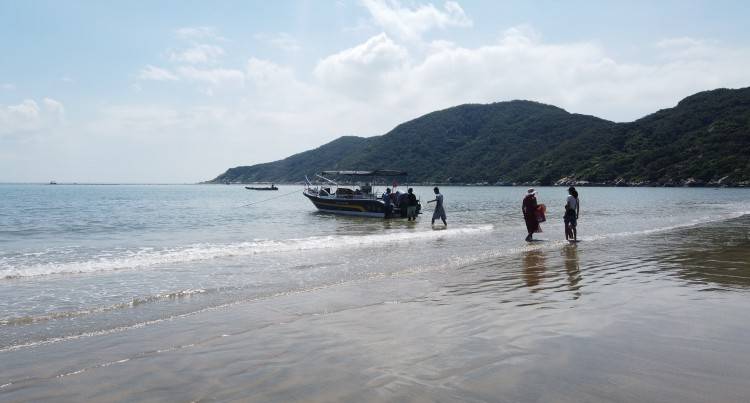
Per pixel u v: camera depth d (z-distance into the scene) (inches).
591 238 604.4
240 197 2829.7
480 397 145.4
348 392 151.7
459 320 236.4
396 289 314.3
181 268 400.8
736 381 155.3
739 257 432.5
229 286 327.0
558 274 360.2
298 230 766.5
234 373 170.4
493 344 197.3
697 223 804.0
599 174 4370.1
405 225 853.8
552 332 212.1
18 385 161.0
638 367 167.9
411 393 149.6
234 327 229.6
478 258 447.8
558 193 2955.2
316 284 333.1
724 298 274.7
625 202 1688.0
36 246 568.7
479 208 1396.4
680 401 140.5
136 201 2190.0
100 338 213.8
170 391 155.5
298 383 160.2
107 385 160.9
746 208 1272.1
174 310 263.3
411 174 6609.3
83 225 880.9
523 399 143.2
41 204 1830.7
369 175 1242.0
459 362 176.7
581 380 157.2
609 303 265.0
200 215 1181.7
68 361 184.4
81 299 290.5
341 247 539.2
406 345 198.5
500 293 298.2
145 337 214.7
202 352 193.6
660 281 326.6
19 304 277.9
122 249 535.8
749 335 204.4
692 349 186.7
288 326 229.8
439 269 390.6
